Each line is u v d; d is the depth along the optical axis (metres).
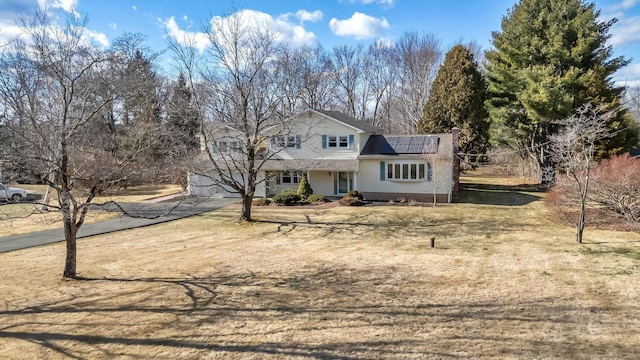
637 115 43.84
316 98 45.56
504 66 29.78
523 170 36.31
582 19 25.11
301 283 10.03
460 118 33.56
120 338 7.03
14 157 9.23
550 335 6.82
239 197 28.25
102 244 14.86
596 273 10.18
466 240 14.70
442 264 11.49
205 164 24.09
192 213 21.84
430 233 16.14
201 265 11.81
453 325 7.34
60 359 6.31
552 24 26.45
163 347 6.68
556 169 24.67
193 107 18.89
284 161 27.36
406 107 47.03
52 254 13.38
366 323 7.52
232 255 13.01
